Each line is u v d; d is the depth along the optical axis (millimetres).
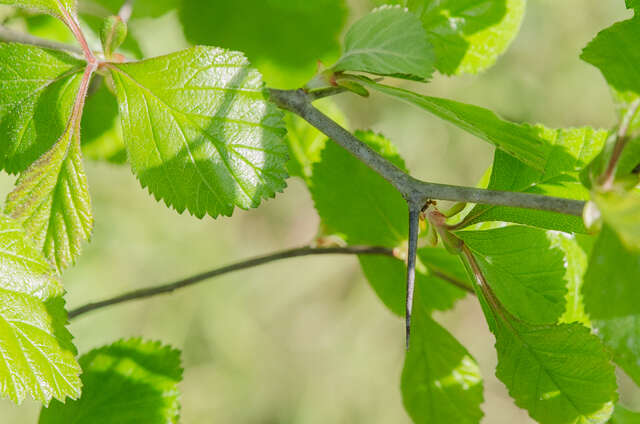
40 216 642
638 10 637
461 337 2055
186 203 651
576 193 673
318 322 2029
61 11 656
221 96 652
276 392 1980
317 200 738
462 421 725
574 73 1855
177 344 1910
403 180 646
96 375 707
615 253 603
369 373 1968
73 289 1729
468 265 670
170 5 796
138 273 1875
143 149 653
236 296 2006
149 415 706
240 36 776
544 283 669
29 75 655
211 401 1921
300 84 777
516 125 670
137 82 655
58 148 646
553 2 1809
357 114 1866
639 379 658
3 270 631
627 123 617
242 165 651
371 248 738
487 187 688
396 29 668
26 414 1653
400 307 739
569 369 659
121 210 1818
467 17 708
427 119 1899
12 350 627
